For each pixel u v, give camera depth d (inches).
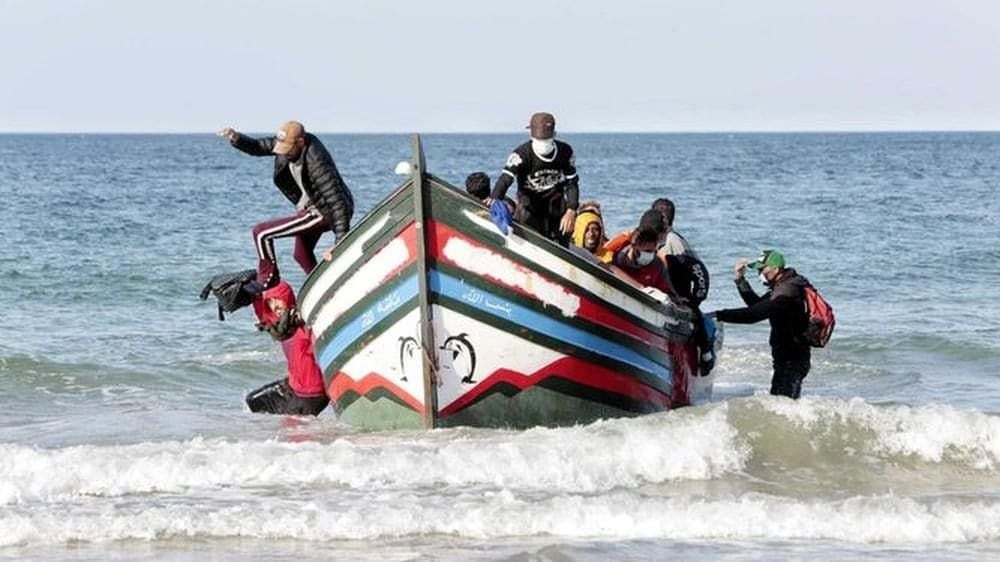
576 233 1254.3
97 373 1631.4
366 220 1158.3
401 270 1149.1
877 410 1122.0
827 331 1333.7
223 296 1316.4
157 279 2527.1
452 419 1184.8
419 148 1126.4
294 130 1266.0
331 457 1049.5
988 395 1530.5
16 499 979.3
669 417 1118.4
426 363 1155.3
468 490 1003.9
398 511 929.5
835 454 1093.8
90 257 2906.0
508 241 1135.6
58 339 1898.4
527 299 1146.7
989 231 3796.8
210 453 1060.5
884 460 1091.3
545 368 1172.5
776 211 4547.2
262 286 1328.7
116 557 855.7
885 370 1708.9
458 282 1143.0
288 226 1295.5
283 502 964.0
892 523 929.5
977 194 5708.7
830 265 2938.0
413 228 1135.6
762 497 987.9
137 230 3599.9
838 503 971.9
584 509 935.7
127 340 1894.7
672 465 1059.3
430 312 1148.5
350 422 1259.8
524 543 888.9
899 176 7711.6
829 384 1615.4
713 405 1143.0
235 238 3388.3
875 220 4173.2
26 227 3676.2
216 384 1600.6
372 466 1037.2
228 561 848.3
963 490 1032.8
